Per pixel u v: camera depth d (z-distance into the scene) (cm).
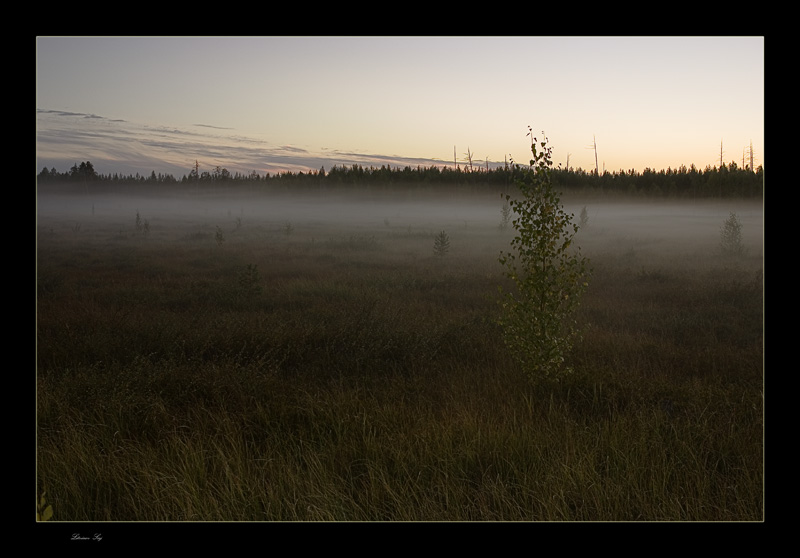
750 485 372
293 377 632
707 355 721
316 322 894
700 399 525
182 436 450
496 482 383
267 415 495
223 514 346
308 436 461
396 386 584
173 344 717
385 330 778
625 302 1146
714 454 422
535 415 502
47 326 831
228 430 452
